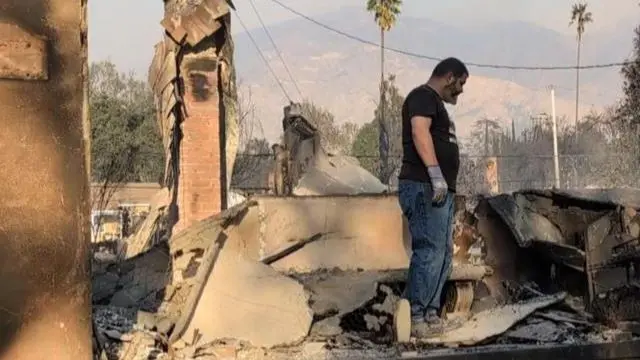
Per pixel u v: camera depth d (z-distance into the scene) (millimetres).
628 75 33469
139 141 39312
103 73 44500
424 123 5035
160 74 8742
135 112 40250
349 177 9320
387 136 40781
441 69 5207
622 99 33938
